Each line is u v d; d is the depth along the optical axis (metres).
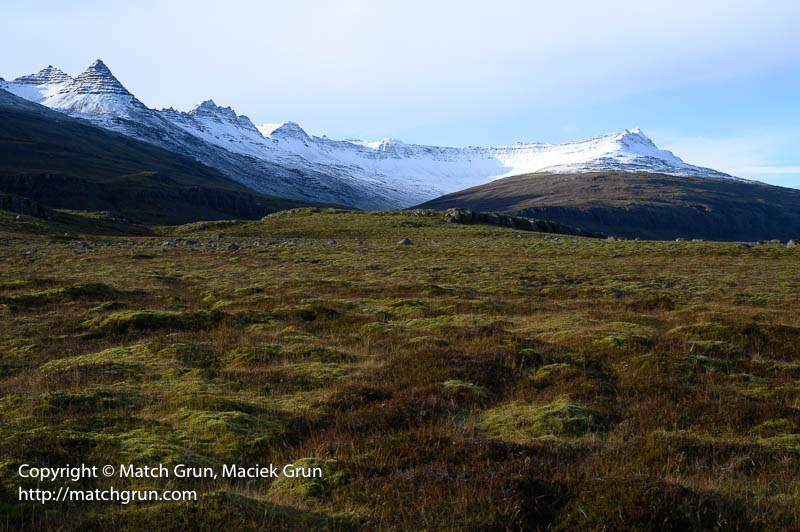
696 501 7.07
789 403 12.51
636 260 57.22
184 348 17.02
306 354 17.25
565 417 11.27
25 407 11.01
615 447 9.50
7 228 70.75
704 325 20.66
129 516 6.57
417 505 7.11
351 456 9.14
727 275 43.03
